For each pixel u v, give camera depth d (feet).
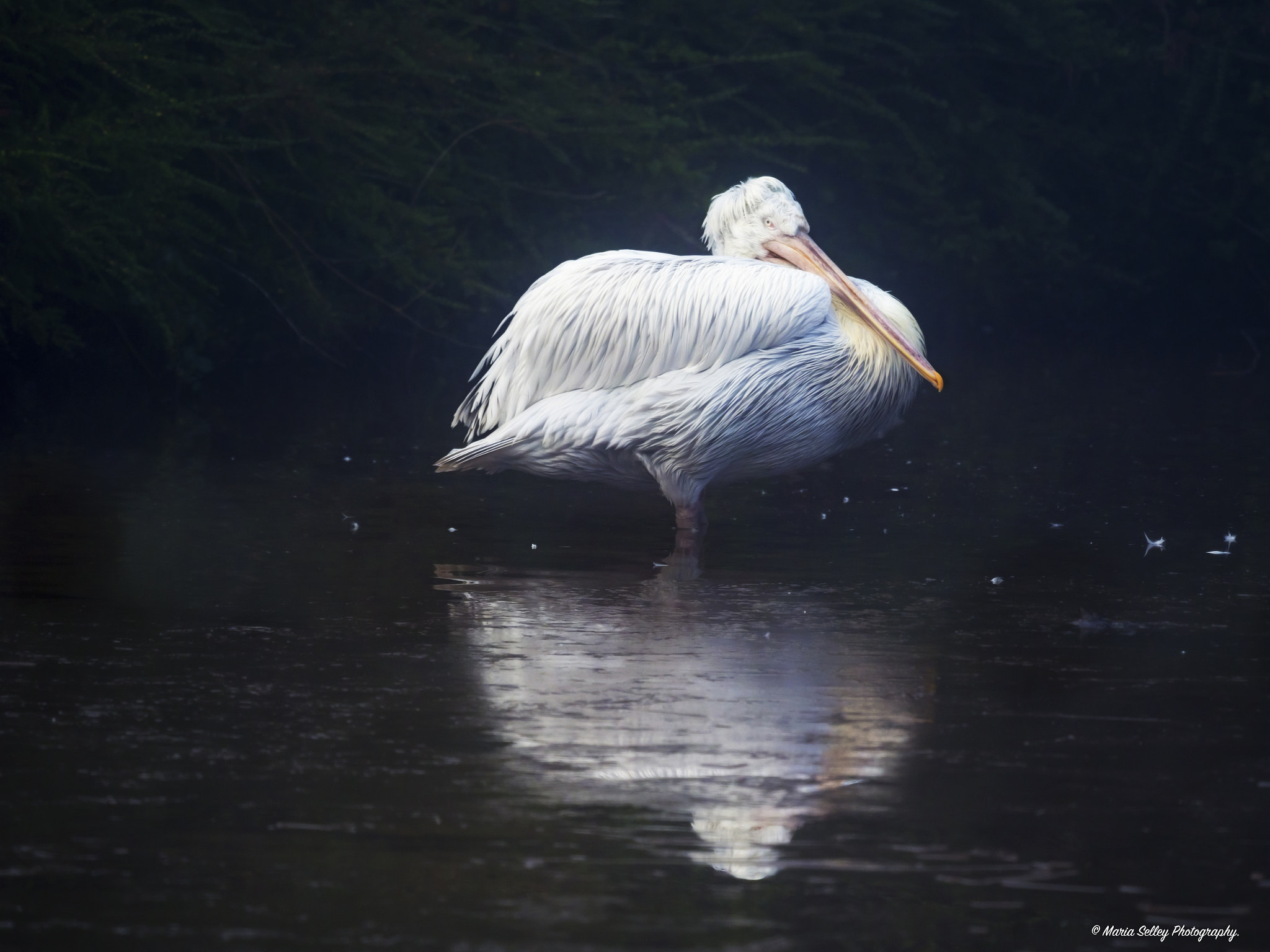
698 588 31.04
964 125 107.65
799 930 15.65
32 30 63.00
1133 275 113.80
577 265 38.22
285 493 41.86
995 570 33.19
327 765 19.99
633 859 17.25
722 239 40.70
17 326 64.03
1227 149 112.88
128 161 64.85
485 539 36.11
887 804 18.95
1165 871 17.13
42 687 23.29
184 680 23.76
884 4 103.14
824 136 96.17
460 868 16.96
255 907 15.97
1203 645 26.73
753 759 20.45
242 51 71.20
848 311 38.63
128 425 55.93
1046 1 107.65
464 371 78.69
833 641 26.71
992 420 59.72
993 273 106.32
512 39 85.20
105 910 15.87
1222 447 52.24
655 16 93.50
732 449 36.88
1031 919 15.92
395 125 77.87
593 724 21.85
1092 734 21.65
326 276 81.46
